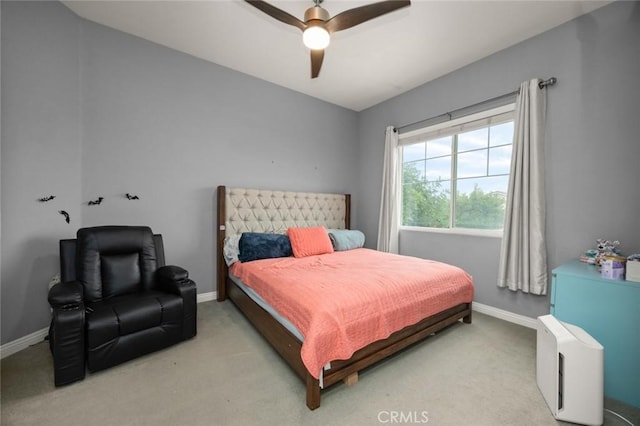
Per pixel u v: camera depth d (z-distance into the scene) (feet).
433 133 10.87
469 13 7.08
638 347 4.86
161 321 6.37
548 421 4.49
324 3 6.82
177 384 5.26
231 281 9.58
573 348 4.43
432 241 10.87
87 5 7.24
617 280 5.12
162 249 8.36
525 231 7.84
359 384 5.37
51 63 7.09
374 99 12.87
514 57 8.43
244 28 8.03
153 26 8.04
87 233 6.91
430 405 4.82
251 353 6.43
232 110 10.44
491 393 5.14
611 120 6.70
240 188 10.44
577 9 6.90
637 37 6.34
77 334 5.19
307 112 12.51
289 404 4.79
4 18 6.22
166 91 9.08
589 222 7.03
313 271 7.25
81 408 4.58
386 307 5.66
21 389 5.01
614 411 4.77
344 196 13.53
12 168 6.42
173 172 9.29
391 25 7.58
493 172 9.29
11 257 6.42
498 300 8.84
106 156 8.16
